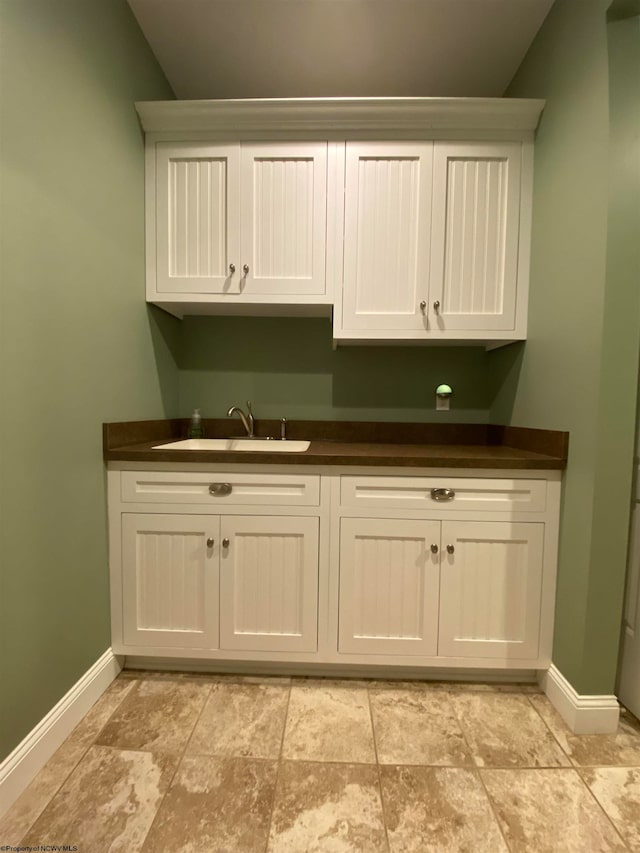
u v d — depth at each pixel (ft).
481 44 4.97
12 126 3.05
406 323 5.15
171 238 5.17
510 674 4.67
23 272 3.20
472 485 4.42
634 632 4.17
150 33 4.93
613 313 3.69
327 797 3.23
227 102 4.79
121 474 4.49
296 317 6.41
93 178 4.08
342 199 5.05
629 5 3.54
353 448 5.37
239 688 4.49
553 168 4.52
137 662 4.78
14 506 3.15
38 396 3.39
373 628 4.56
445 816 3.10
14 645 3.17
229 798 3.21
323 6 4.50
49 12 3.39
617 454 3.80
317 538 4.50
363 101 4.75
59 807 3.12
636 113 3.60
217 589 4.56
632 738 3.89
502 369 5.84
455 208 5.04
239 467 4.49
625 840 2.96
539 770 3.52
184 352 6.43
